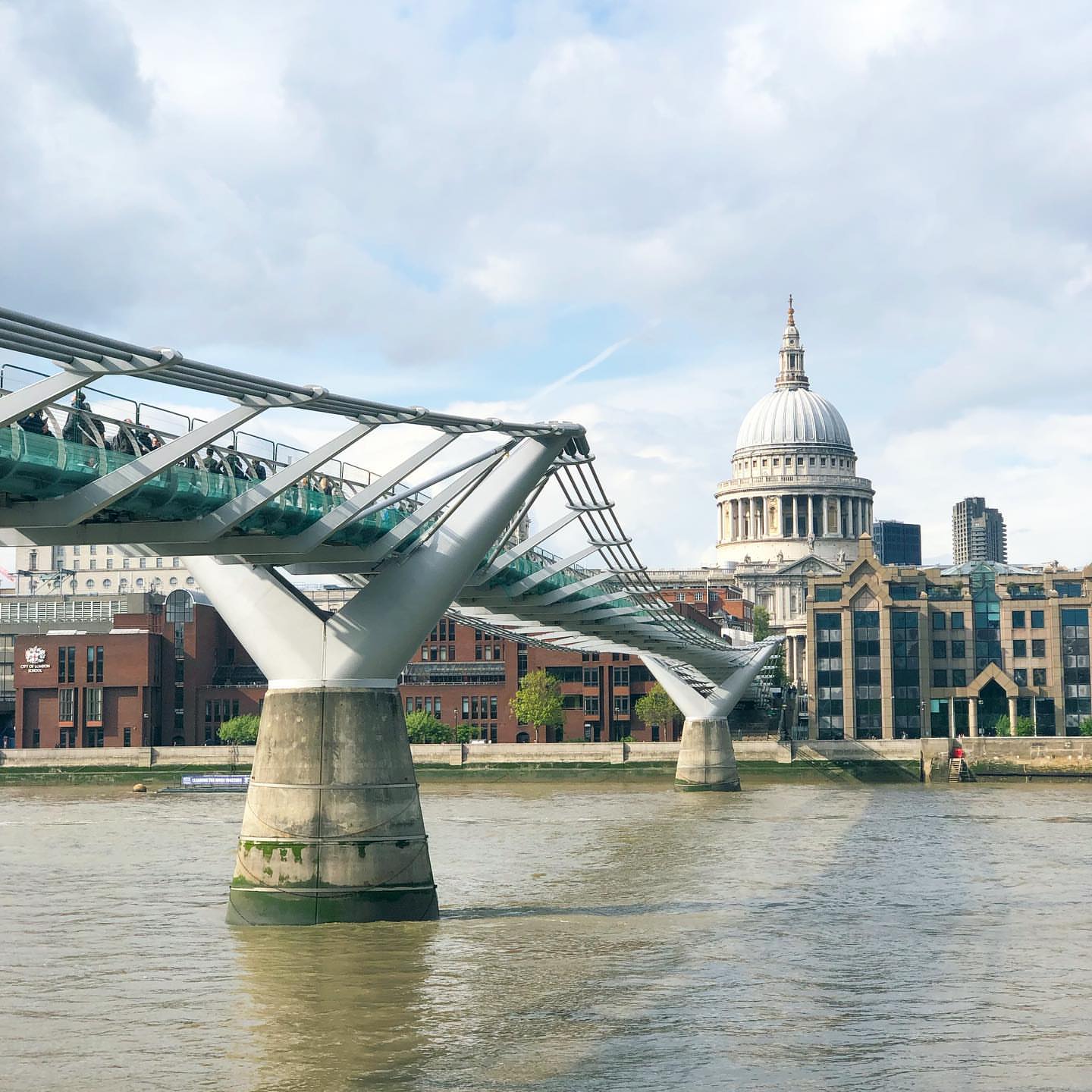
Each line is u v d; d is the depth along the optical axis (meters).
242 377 38.31
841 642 181.38
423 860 53.69
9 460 36.94
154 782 170.12
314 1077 34.84
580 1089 33.81
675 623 105.81
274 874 52.41
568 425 55.28
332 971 45.81
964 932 53.56
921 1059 36.09
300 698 52.53
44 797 146.25
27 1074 35.22
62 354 32.94
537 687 187.62
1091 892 64.12
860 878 69.06
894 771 159.88
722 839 89.00
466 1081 34.47
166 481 42.75
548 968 46.50
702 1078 34.59
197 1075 35.00
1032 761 158.12
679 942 51.16
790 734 191.12
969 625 181.12
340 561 51.91
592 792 142.38
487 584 72.75
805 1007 41.47
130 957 48.34
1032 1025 39.41
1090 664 179.00
